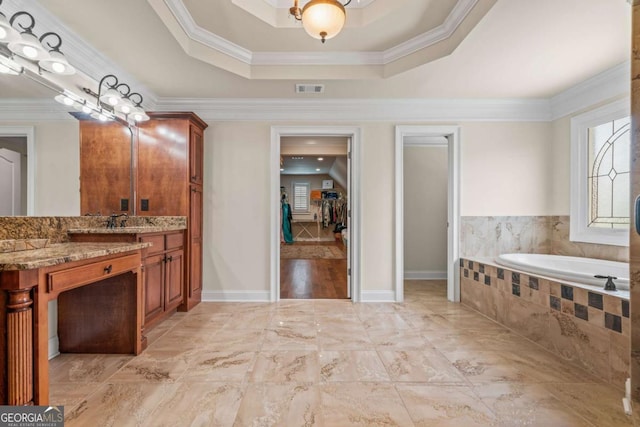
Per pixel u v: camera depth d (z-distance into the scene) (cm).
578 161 308
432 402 159
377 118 342
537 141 344
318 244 860
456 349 220
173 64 256
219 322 273
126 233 220
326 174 965
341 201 944
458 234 344
